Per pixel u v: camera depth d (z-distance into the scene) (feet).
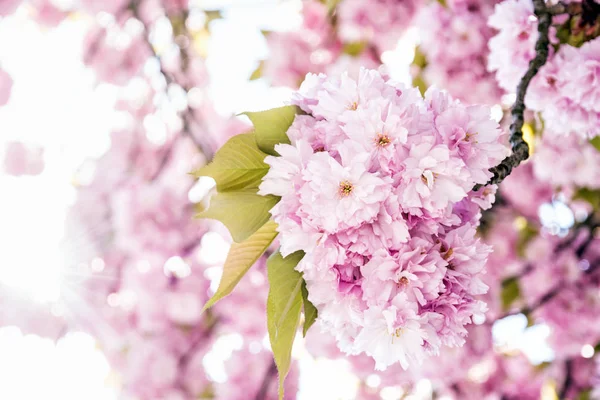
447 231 2.45
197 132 5.57
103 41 6.23
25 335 6.20
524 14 3.29
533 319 5.23
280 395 2.47
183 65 5.64
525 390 5.62
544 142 4.53
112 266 5.90
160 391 5.53
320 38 4.90
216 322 5.63
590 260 5.27
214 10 5.31
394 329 2.33
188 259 5.60
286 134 2.46
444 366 5.14
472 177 2.40
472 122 2.42
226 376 5.54
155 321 5.52
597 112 3.25
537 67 2.98
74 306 5.98
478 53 4.12
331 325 2.48
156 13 5.71
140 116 6.28
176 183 5.65
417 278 2.35
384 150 2.37
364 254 2.38
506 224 5.29
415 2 4.68
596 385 5.32
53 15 6.29
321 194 2.35
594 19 3.26
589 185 4.63
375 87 2.43
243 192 2.49
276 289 2.46
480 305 2.39
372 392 5.86
